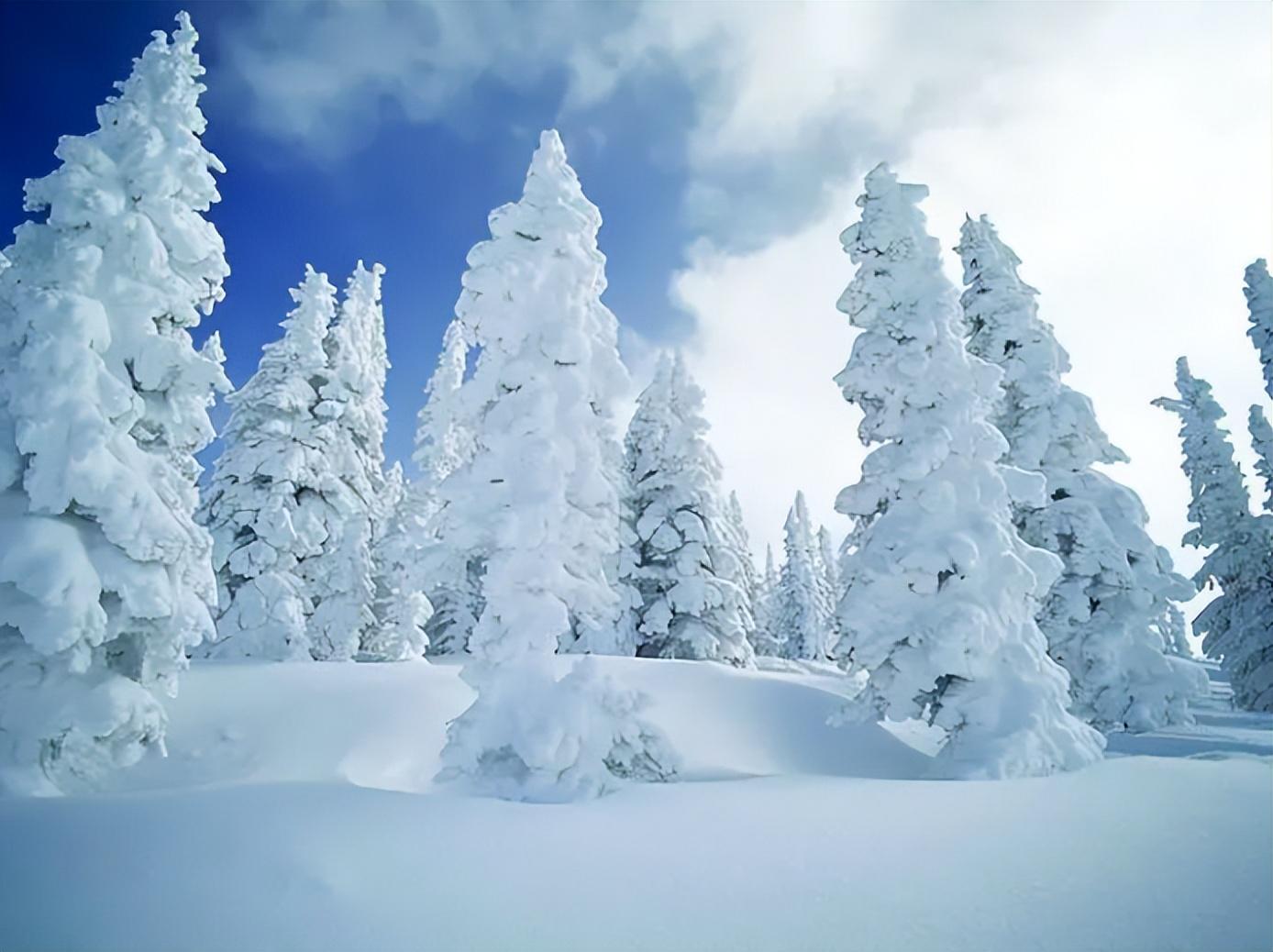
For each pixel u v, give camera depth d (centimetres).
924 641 1434
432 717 1698
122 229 1466
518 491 1308
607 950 491
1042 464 2261
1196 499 3012
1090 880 570
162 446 1568
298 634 2483
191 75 1639
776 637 6919
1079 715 2053
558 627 1234
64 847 668
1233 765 1000
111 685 1310
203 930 523
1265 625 2798
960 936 491
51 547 1251
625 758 1184
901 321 1627
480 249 1422
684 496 3394
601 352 1452
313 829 725
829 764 1658
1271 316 2830
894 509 1563
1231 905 518
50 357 1310
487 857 666
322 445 2853
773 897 564
